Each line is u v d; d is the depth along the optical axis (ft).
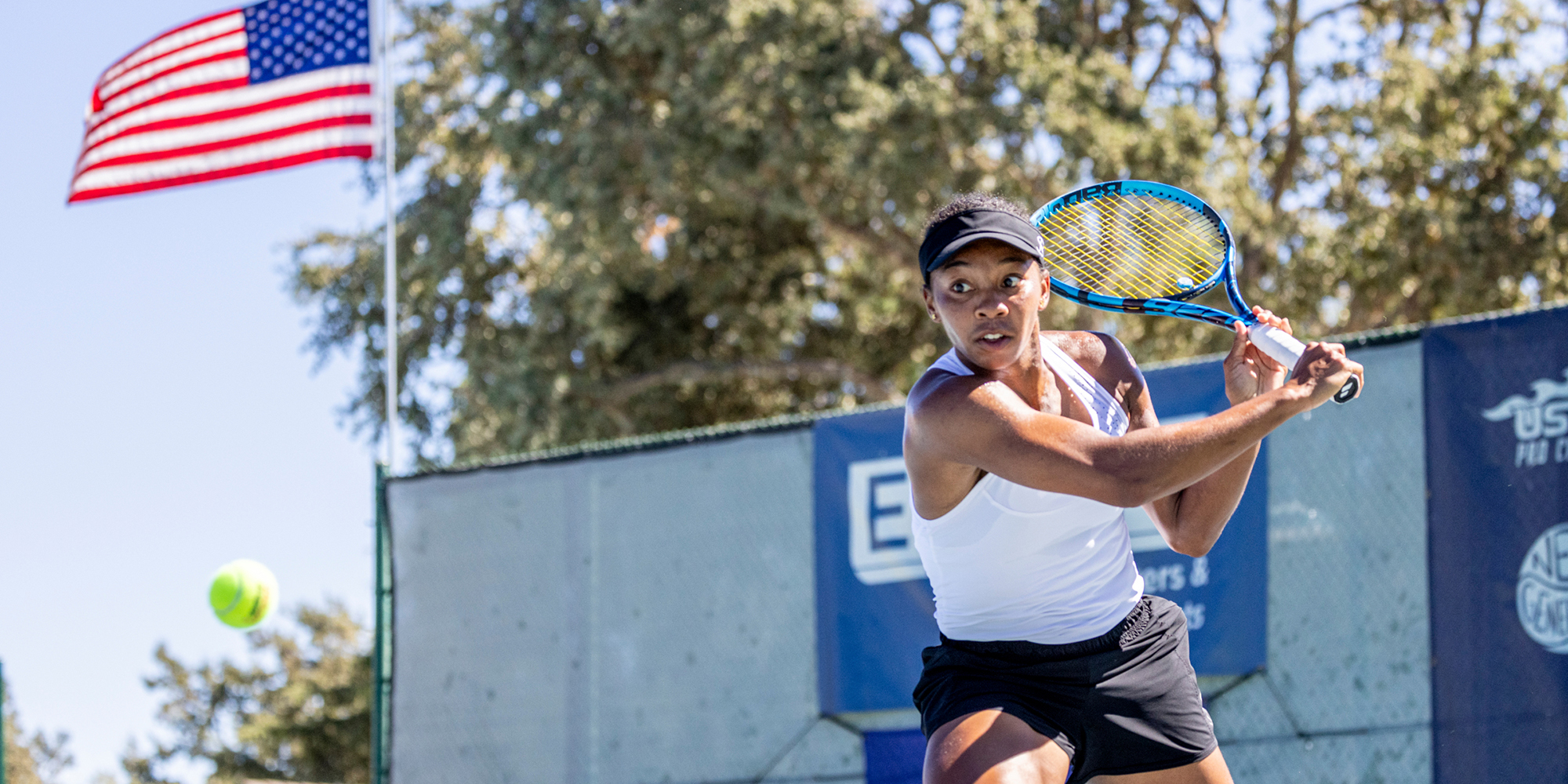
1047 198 45.98
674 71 49.67
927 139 45.06
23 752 92.17
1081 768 9.55
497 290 57.62
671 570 21.81
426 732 22.95
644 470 22.30
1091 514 9.03
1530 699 16.71
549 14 51.11
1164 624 9.60
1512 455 17.26
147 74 30.58
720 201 55.62
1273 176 53.67
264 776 76.79
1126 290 11.00
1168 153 44.34
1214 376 18.89
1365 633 17.95
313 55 29.89
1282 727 18.19
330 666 82.33
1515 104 49.16
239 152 29.84
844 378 58.44
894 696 19.86
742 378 60.64
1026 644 9.23
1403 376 18.20
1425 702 17.48
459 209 55.72
